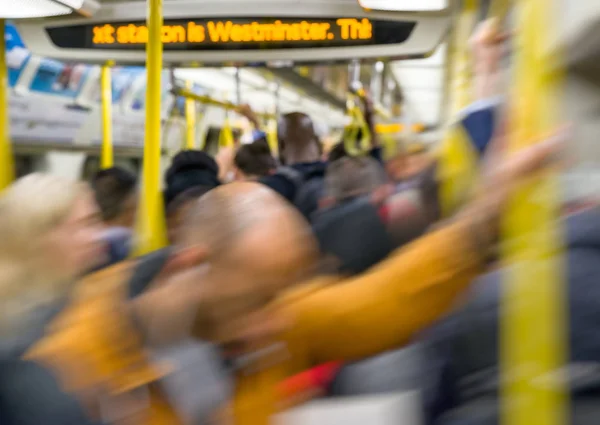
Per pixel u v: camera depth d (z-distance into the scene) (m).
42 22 3.53
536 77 0.90
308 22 3.38
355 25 3.34
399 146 2.10
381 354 1.09
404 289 1.08
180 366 1.07
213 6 3.41
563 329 0.92
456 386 1.02
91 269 1.48
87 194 1.32
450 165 1.48
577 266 0.92
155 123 2.56
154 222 2.56
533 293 0.92
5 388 1.04
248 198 1.08
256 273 1.05
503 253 1.02
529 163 0.91
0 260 1.14
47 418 1.04
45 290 1.14
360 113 3.72
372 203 1.70
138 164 10.26
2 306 1.11
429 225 1.65
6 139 3.09
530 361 0.92
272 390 1.08
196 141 8.31
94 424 1.06
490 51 1.34
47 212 1.18
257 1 3.38
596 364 0.92
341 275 1.48
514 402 0.93
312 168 2.92
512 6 1.19
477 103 1.36
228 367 1.08
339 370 1.11
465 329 1.01
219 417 1.06
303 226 1.11
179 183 2.70
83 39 3.51
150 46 2.53
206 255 1.08
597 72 0.85
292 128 3.12
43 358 1.07
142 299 1.12
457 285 1.07
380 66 6.22
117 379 1.07
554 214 0.91
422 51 3.28
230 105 4.95
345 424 1.06
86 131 8.52
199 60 3.44
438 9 3.12
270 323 1.08
